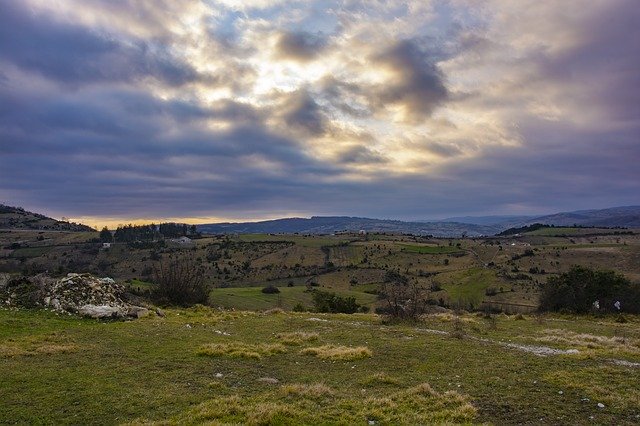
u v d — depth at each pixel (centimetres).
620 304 4875
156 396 1348
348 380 1623
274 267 15100
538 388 1505
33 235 19225
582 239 17588
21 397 1318
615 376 1642
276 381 1577
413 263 14938
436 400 1353
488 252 15488
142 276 12306
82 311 2742
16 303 2828
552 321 3828
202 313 3522
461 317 3775
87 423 1149
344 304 5188
